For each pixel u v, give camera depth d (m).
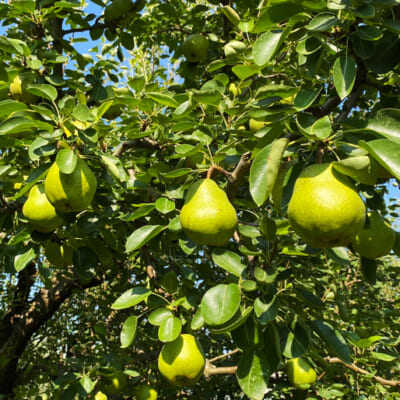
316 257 3.13
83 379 3.17
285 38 1.82
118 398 4.61
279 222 1.97
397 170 1.22
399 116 1.45
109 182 2.65
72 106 2.26
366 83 1.85
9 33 3.28
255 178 1.47
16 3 2.90
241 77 2.15
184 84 3.84
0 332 5.47
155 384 4.44
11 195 3.23
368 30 1.58
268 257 1.93
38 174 2.28
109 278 5.42
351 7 1.54
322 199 1.36
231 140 2.70
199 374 2.12
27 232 2.62
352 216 1.37
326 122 1.40
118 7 3.65
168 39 4.80
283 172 1.79
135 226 3.27
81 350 5.27
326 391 3.82
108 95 3.35
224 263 1.88
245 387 1.69
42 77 3.09
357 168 1.34
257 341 1.78
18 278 6.18
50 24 3.55
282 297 1.94
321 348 3.27
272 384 4.59
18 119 2.10
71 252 3.10
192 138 2.34
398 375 4.70
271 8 1.61
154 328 2.26
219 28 4.55
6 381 5.03
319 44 1.71
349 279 5.44
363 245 1.81
